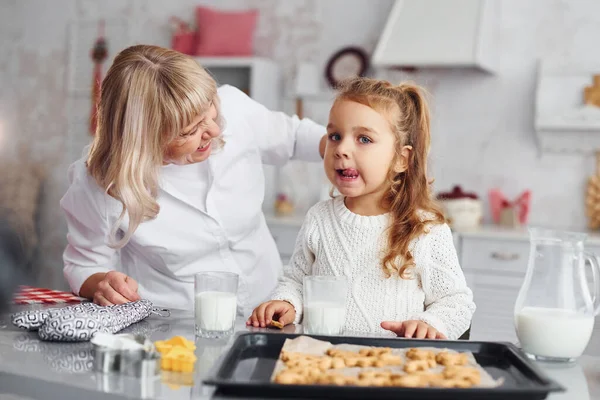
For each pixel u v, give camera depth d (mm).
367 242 1520
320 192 4152
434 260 1474
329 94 4043
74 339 1256
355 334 1353
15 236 1222
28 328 1323
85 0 4840
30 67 5023
